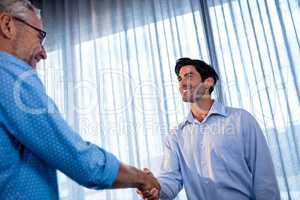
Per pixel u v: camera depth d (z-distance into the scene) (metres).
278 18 1.74
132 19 2.11
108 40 2.14
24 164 0.70
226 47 1.82
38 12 0.83
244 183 1.33
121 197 1.92
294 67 1.67
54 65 2.22
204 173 1.37
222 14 1.87
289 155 1.61
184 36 1.93
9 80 0.68
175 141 1.54
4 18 0.73
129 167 0.87
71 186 2.01
